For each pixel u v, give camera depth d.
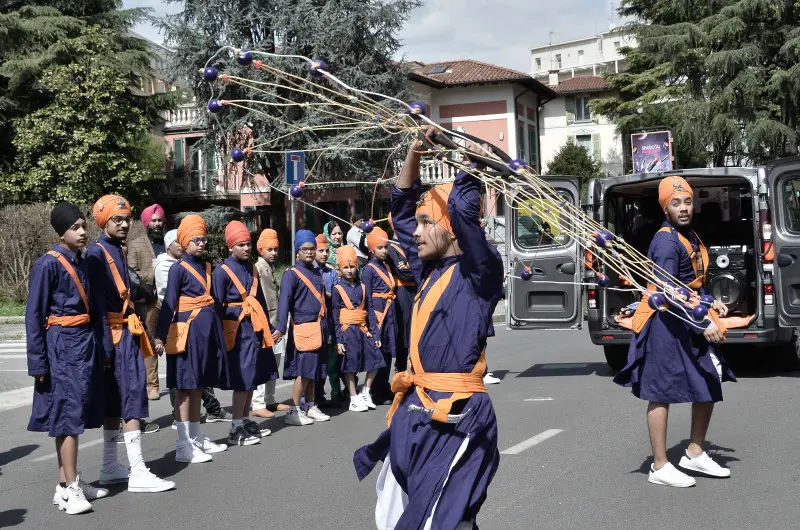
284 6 30.09
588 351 14.07
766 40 30.31
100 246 6.67
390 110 3.76
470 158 3.77
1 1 33.41
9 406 10.65
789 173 10.64
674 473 6.07
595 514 5.52
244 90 25.52
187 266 7.67
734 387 10.03
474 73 43.41
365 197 29.11
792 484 6.01
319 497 6.27
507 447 7.39
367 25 31.44
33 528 5.79
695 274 5.97
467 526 3.69
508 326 11.96
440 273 3.83
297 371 8.99
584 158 46.88
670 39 31.78
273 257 10.44
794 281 10.55
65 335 6.18
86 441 8.86
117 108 29.78
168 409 10.15
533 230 11.90
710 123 31.47
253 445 8.15
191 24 30.83
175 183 41.38
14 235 23.55
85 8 34.97
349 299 9.73
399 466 3.75
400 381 3.82
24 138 29.33
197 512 6.02
